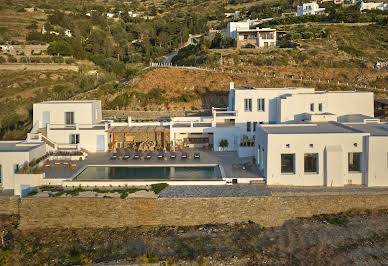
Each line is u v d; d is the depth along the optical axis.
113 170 36.03
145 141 46.00
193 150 43.91
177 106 65.62
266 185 31.47
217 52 86.62
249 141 40.34
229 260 23.94
